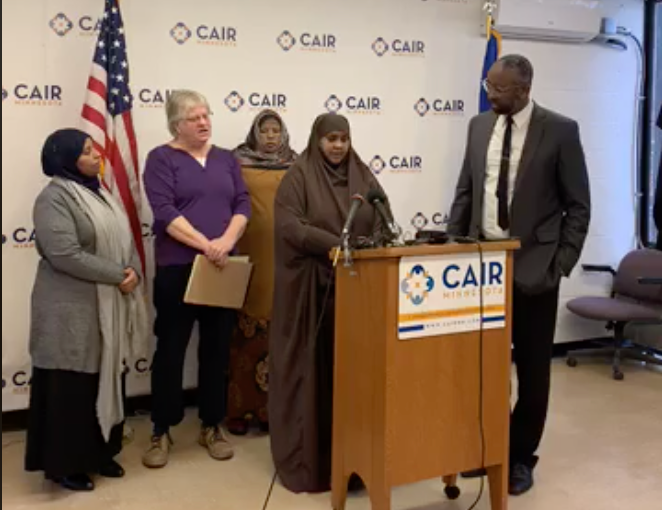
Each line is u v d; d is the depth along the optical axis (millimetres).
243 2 3496
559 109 4359
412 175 3982
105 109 3104
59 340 2545
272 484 2715
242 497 2615
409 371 2072
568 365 4375
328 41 3693
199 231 2914
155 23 3355
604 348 4539
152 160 2938
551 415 3490
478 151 2619
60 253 2496
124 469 2875
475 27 4020
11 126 3180
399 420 2080
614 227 4602
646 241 4633
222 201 2977
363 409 2193
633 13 4441
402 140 3932
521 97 2445
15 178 3213
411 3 3850
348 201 2639
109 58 3127
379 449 2100
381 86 3842
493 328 2184
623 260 4473
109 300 2611
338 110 3764
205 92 3486
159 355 2938
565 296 4539
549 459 2963
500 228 2549
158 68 3387
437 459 2148
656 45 4527
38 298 2578
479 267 2133
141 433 3299
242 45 3521
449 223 2801
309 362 2580
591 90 4422
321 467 2645
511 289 2203
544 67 4277
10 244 3234
